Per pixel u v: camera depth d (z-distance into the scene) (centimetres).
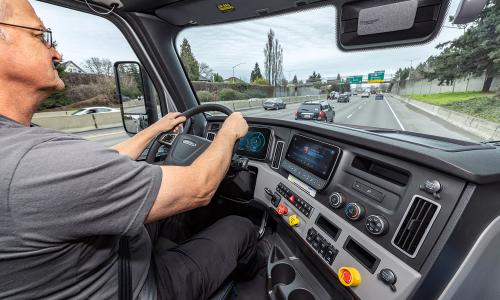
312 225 110
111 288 60
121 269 63
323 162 114
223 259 98
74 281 51
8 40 47
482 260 72
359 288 82
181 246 99
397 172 87
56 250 45
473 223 66
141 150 116
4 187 38
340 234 95
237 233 110
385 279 74
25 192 39
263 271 149
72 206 43
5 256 41
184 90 220
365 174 96
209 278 91
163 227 152
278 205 138
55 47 60
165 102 219
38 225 41
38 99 57
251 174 164
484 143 99
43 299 48
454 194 66
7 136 43
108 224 48
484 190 65
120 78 190
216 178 69
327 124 134
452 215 65
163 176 55
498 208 70
